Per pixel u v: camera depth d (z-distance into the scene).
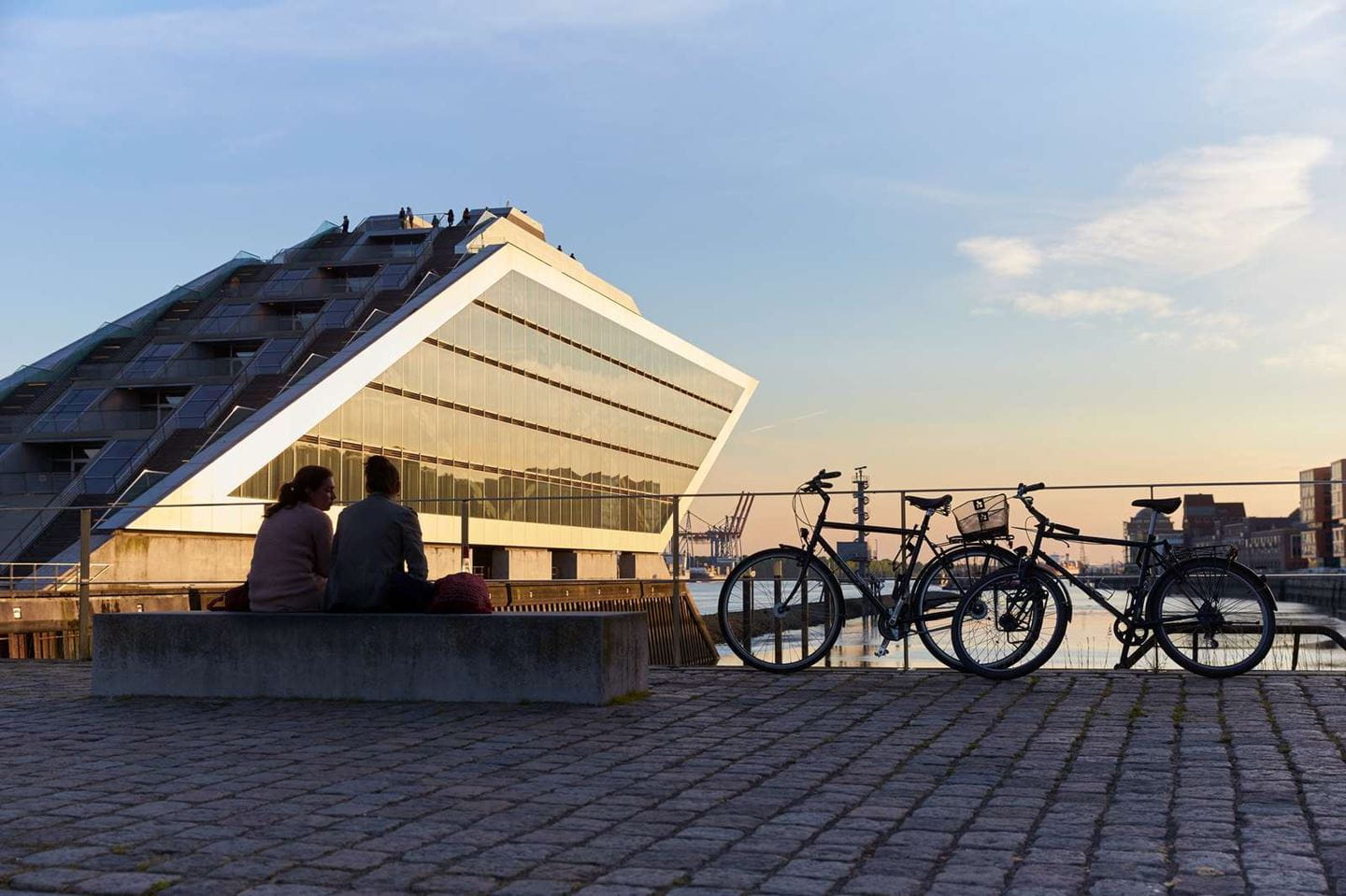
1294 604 8.27
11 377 50.53
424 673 7.97
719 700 7.82
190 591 13.90
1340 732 6.11
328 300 57.41
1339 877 3.64
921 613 8.66
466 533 12.54
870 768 5.47
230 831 4.39
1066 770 5.34
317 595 8.48
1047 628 8.40
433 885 3.67
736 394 84.94
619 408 66.69
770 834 4.26
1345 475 138.62
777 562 9.12
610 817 4.57
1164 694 7.53
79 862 3.97
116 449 43.72
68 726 7.09
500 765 5.68
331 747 6.23
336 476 44.22
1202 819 4.38
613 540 52.66
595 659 7.68
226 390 46.84
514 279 55.91
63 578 31.86
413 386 48.81
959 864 3.83
